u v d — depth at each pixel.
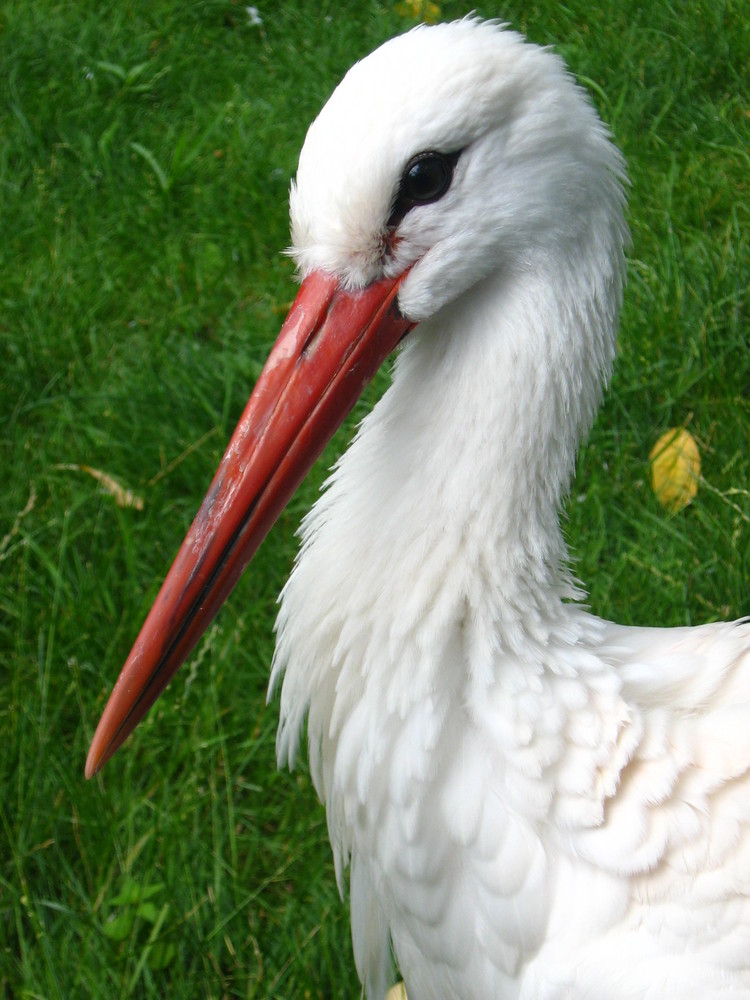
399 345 1.67
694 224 3.71
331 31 4.69
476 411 1.53
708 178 3.86
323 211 1.49
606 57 4.32
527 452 1.54
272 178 4.07
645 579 2.73
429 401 1.57
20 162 4.18
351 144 1.45
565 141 1.50
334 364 1.52
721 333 3.29
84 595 2.77
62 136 4.27
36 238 3.87
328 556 1.61
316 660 1.65
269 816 2.50
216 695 2.56
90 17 4.73
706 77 4.28
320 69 4.49
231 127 4.30
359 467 1.63
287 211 3.95
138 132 4.30
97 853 2.37
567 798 1.48
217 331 3.61
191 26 4.82
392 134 1.44
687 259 3.46
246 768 2.57
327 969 2.24
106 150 4.14
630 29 4.43
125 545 2.85
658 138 4.01
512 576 1.54
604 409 3.16
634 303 3.35
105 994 2.15
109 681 2.64
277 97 4.41
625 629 1.76
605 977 1.44
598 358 1.61
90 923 2.22
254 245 3.87
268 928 2.31
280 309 3.58
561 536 1.68
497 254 1.52
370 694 1.57
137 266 3.82
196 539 1.53
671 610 2.67
